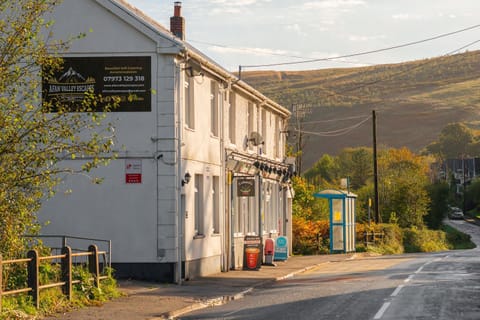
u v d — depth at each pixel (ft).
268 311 73.00
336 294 86.89
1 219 69.36
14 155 69.56
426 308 71.97
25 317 64.54
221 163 125.18
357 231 227.40
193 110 111.14
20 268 71.92
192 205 109.40
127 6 114.52
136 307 76.02
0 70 69.46
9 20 72.23
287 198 180.45
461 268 124.47
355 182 454.40
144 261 102.32
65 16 103.60
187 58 105.19
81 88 102.73
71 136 71.97
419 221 308.19
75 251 102.63
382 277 110.11
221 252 124.88
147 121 102.68
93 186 102.89
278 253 155.74
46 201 103.04
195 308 79.00
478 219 519.19
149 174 102.58
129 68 102.94
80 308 73.92
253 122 149.79
